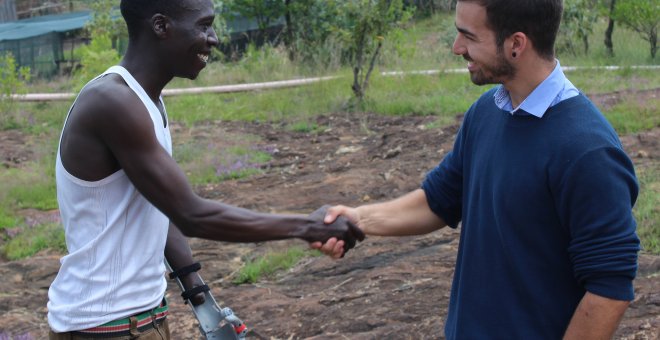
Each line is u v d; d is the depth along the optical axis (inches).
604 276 91.5
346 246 116.4
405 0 751.1
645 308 175.3
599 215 91.5
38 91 543.2
